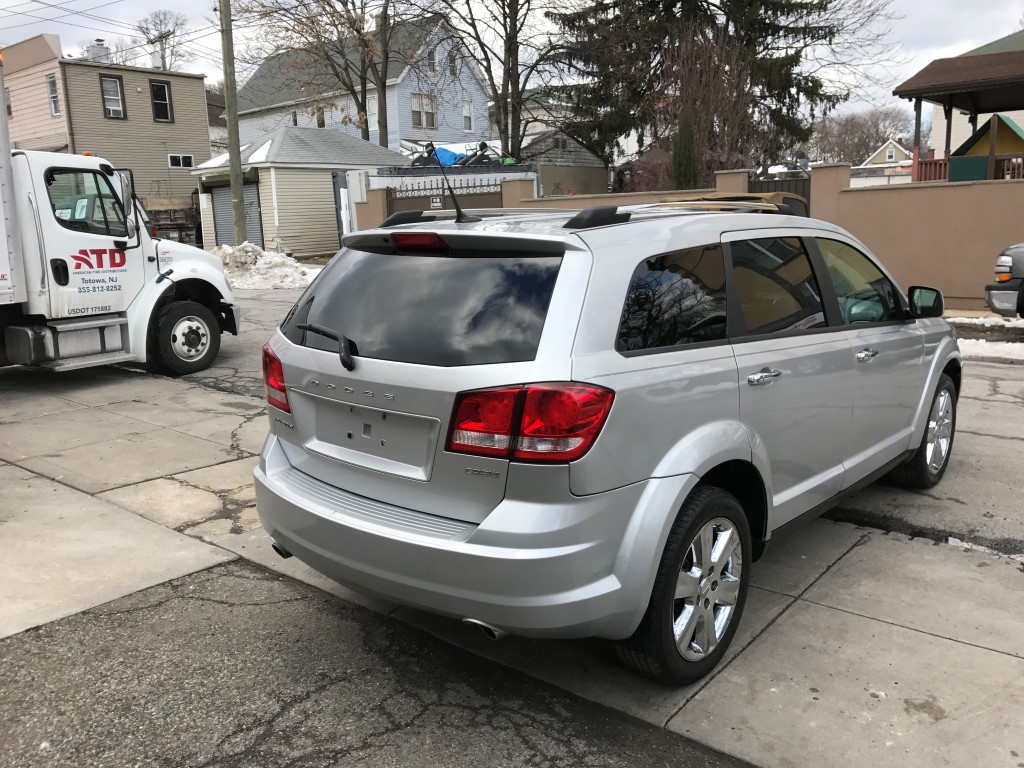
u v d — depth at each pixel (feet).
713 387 10.34
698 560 10.31
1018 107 68.28
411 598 9.50
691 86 73.72
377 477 10.02
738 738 9.46
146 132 108.58
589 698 10.32
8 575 13.69
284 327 11.78
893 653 11.16
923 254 44.88
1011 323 39.91
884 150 214.69
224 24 64.85
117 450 20.88
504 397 8.82
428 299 9.99
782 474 11.98
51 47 100.73
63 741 9.50
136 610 12.59
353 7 99.50
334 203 90.38
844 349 13.17
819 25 89.66
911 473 17.07
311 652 11.44
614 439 9.06
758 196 23.00
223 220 91.50
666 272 10.37
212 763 9.14
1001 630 11.71
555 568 8.79
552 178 105.09
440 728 9.74
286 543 11.03
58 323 26.43
